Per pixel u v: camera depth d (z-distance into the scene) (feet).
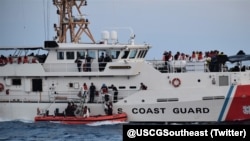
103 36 412.36
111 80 399.24
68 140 355.15
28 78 414.21
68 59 408.05
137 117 393.50
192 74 389.39
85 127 391.24
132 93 396.37
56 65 409.28
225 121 385.09
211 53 407.64
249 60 391.86
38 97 412.77
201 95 384.27
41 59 419.74
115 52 405.39
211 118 385.29
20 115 415.03
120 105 394.73
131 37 412.98
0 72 418.72
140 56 415.64
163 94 389.19
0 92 420.77
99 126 391.24
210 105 383.86
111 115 392.06
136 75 395.34
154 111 390.63
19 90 417.28
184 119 388.37
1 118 419.74
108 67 395.75
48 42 406.21
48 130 384.47
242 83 386.32
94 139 355.56
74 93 404.77
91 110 398.83
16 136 369.50
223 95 381.81
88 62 402.52
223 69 395.55
